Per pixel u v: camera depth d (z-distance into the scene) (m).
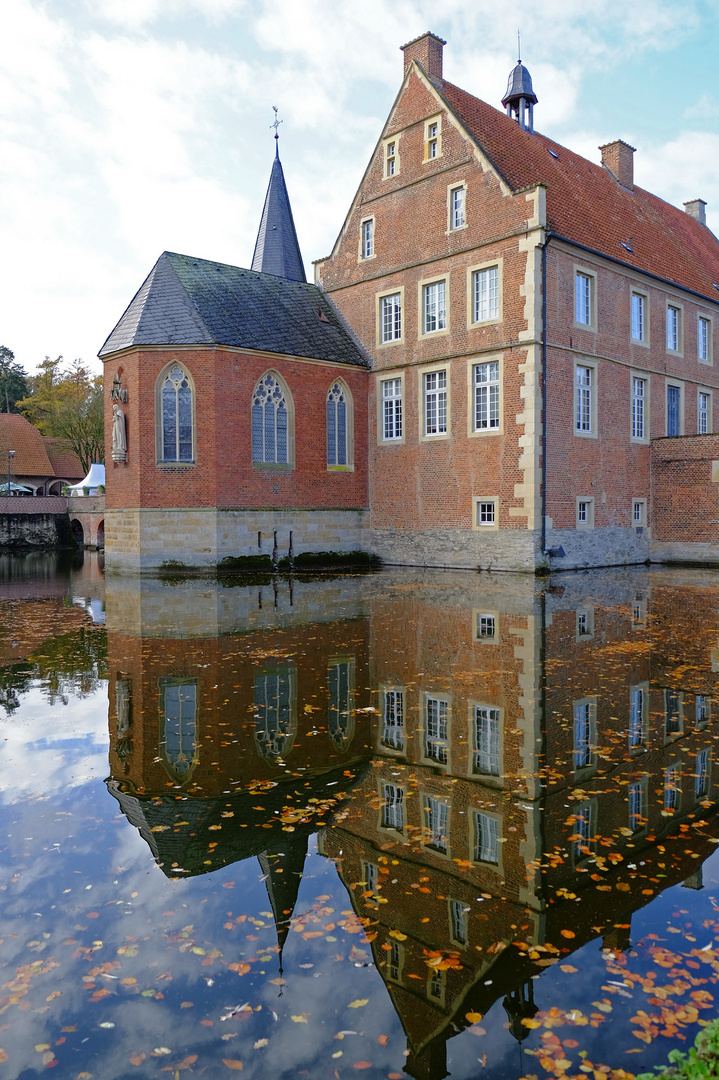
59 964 3.75
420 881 4.47
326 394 28.16
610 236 27.19
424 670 9.61
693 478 27.34
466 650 10.80
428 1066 2.98
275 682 9.13
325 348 28.25
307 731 7.26
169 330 25.16
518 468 23.80
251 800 5.70
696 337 31.08
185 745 6.94
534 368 23.23
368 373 29.28
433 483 26.77
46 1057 3.13
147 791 5.90
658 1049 3.08
